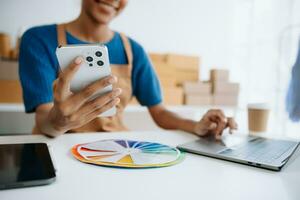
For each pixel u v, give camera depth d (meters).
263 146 0.57
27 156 0.40
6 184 0.31
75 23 0.96
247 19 2.48
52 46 0.88
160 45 2.33
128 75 0.99
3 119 1.57
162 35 2.32
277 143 0.61
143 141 0.59
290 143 0.61
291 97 1.08
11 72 1.51
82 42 0.94
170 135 0.70
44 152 0.43
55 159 0.44
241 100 2.44
